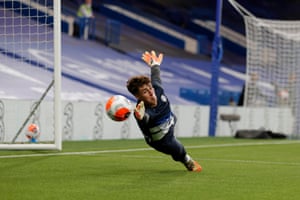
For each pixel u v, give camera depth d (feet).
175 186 30.73
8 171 36.40
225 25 162.50
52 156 47.06
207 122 88.22
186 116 84.33
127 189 29.32
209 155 52.03
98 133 73.51
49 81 92.27
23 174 34.94
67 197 26.58
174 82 120.57
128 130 76.84
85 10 122.62
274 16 166.71
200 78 129.59
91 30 126.00
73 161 43.37
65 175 34.73
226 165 42.65
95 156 47.98
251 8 163.22
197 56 144.87
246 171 38.75
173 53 139.74
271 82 100.32
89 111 72.28
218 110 89.92
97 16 140.56
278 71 99.40
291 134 96.17
